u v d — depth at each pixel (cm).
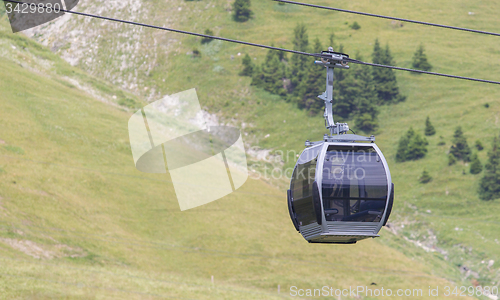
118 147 6794
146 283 4350
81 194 5447
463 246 7019
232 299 4422
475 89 10638
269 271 5138
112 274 4334
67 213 5016
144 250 4956
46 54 10025
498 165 8575
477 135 9481
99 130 7038
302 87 10306
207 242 5375
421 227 7519
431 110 10269
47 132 6391
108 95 9294
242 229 5734
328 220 1155
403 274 5784
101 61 10769
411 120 10081
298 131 9519
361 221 1162
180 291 4362
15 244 4225
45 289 3712
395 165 9075
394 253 6375
